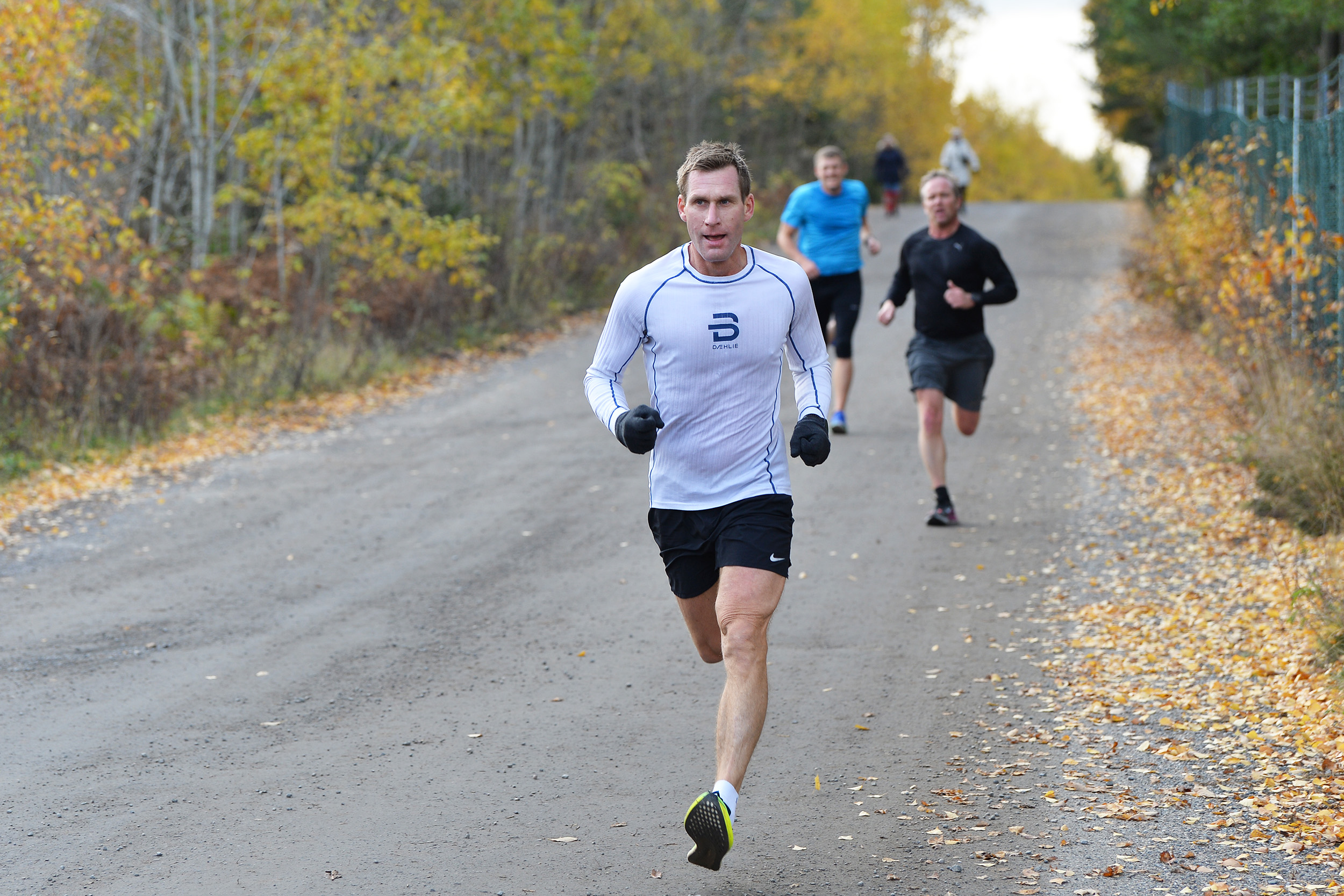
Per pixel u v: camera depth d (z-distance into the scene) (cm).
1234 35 6462
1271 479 2488
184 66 5362
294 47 5141
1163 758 1407
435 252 5044
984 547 2352
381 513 2772
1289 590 1881
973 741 1494
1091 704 1587
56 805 1364
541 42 6253
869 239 3347
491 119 6388
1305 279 2869
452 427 3722
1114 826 1247
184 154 5428
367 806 1348
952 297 2408
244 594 2214
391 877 1184
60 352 3641
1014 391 3853
